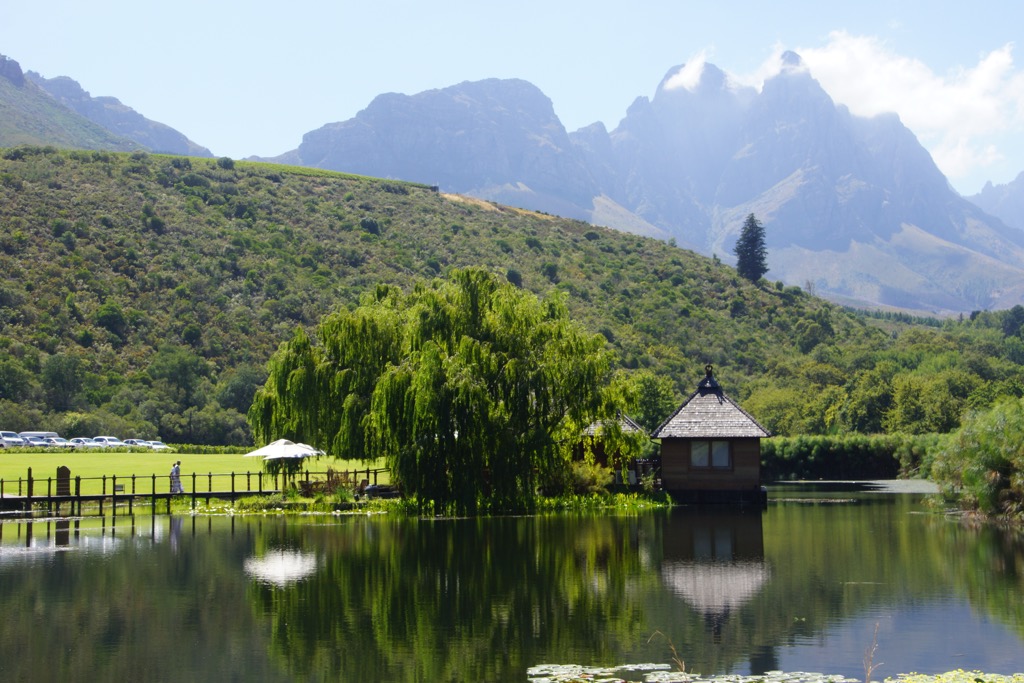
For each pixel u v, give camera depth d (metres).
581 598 25.12
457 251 142.62
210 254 124.19
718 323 137.00
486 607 24.16
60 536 38.25
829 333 143.88
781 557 31.53
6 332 100.44
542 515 45.12
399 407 42.84
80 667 19.41
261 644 20.94
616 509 47.34
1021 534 37.28
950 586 26.47
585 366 44.44
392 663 19.39
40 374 98.19
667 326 129.00
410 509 46.16
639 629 21.84
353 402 46.72
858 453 81.12
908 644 20.39
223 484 58.47
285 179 166.75
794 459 81.56
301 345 50.25
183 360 102.62
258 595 25.88
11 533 39.41
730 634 21.33
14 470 62.53
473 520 42.91
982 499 42.84
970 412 47.50
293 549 33.75
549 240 161.00
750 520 42.72
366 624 22.53
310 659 19.77
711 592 25.81
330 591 26.30
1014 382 102.44
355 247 136.00
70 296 107.00
